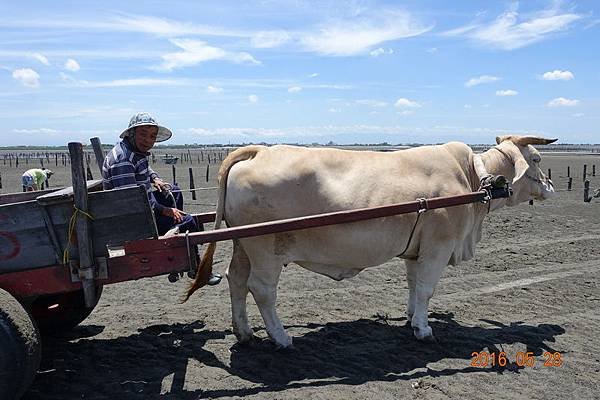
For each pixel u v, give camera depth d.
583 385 4.91
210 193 22.28
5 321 3.76
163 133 5.84
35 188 13.99
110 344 5.86
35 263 4.24
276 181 5.24
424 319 5.94
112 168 5.20
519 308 7.29
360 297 7.83
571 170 40.88
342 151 5.64
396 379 5.00
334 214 4.96
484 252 11.02
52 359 5.42
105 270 4.34
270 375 5.08
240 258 5.72
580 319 6.82
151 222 4.29
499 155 6.57
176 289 8.30
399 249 5.71
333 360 5.44
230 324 6.55
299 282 8.72
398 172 5.66
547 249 11.31
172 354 5.59
